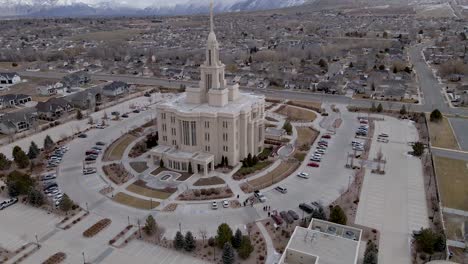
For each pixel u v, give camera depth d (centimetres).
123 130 17438
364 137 16175
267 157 14275
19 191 11512
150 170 13250
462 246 9050
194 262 8681
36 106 19838
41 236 9650
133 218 10400
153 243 9344
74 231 9850
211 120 12962
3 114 19200
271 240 9388
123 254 8944
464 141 15425
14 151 13788
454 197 11212
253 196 11469
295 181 12412
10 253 9000
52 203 11169
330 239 7681
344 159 14038
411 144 15262
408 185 11988
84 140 16325
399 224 9956
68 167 13675
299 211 10675
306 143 15512
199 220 10300
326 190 11806
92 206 11025
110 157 14462
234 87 14538
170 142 14050
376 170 12962
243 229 9850
